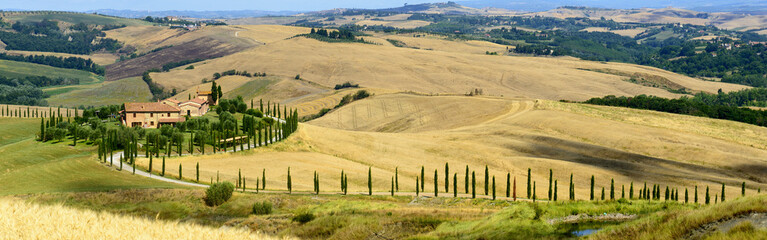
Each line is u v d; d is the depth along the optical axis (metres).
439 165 142.12
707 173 137.12
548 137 169.38
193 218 81.12
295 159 135.88
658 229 35.03
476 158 149.00
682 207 54.09
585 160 148.75
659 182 127.44
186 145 143.12
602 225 47.47
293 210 81.81
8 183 94.94
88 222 27.91
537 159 145.25
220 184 89.19
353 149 153.50
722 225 32.12
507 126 191.00
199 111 187.88
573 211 50.94
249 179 113.75
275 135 158.00
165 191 90.31
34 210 28.48
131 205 85.00
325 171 124.69
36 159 123.56
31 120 187.50
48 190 87.94
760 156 152.62
